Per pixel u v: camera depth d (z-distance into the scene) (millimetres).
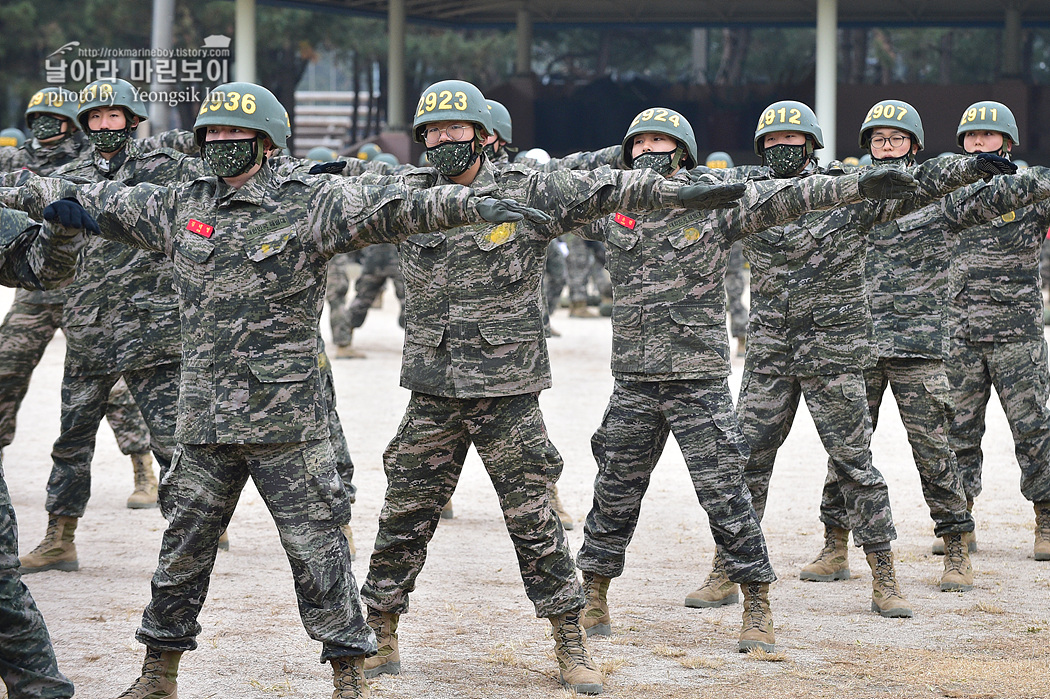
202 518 8484
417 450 9594
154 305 12750
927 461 12641
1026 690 9383
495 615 11445
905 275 12688
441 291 9367
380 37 85688
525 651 10383
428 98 9250
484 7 80250
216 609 11508
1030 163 74625
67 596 12008
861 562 13742
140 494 16125
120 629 10914
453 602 11867
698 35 97500
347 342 31422
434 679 9664
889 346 12672
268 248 8289
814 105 76375
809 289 11500
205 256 8352
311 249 8383
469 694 9328
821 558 13086
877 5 78562
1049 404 15539
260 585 12375
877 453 20203
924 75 101438
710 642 10711
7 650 7848
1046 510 14031
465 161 9289
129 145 13180
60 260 7922
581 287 43094
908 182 8969
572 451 20094
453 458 9703
